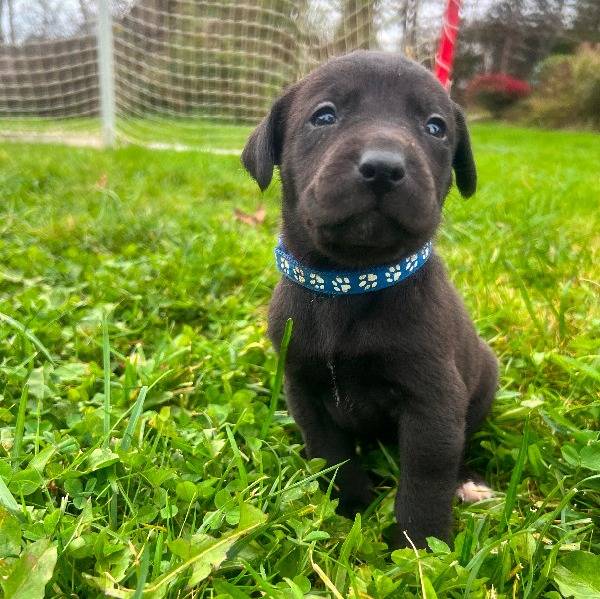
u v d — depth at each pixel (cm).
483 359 36
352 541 25
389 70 30
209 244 62
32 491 26
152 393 36
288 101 33
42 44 165
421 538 29
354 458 34
